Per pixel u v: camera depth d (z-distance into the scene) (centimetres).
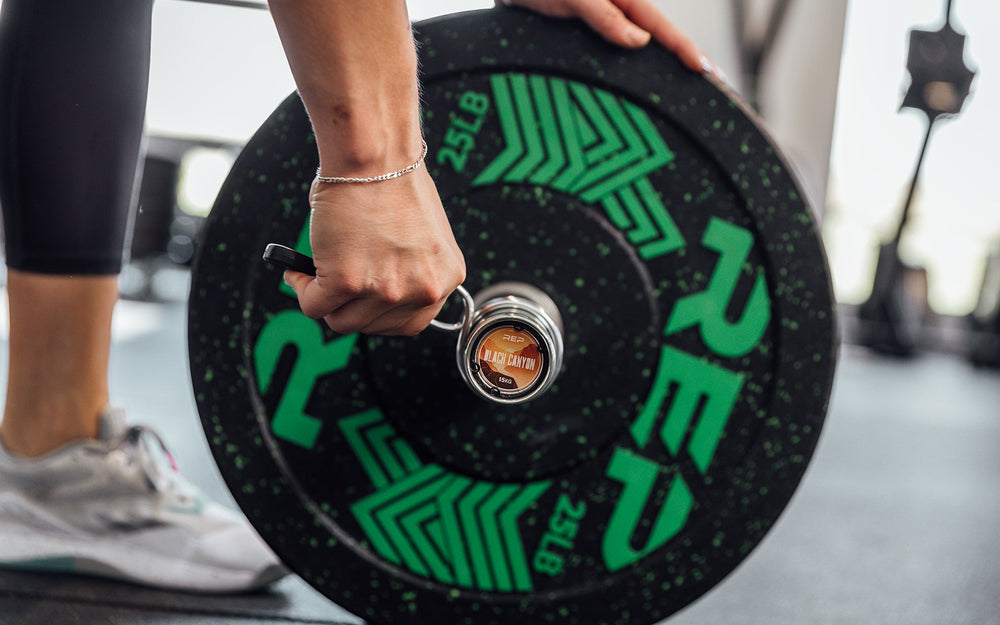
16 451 90
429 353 72
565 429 72
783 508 73
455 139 72
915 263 501
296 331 72
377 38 53
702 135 71
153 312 395
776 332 72
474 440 73
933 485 181
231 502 128
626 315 72
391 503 74
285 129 70
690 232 72
